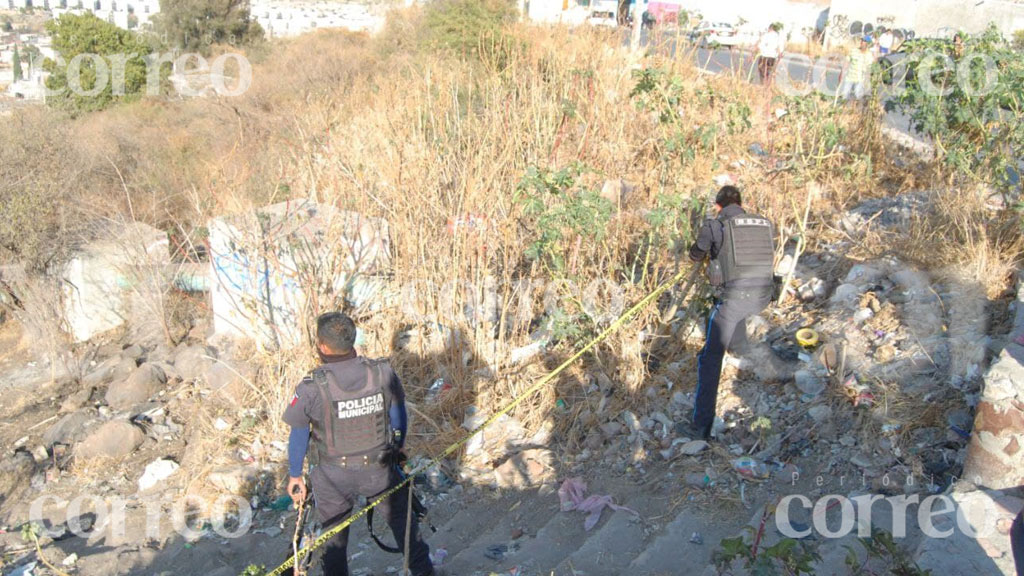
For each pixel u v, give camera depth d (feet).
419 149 24.70
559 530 15.19
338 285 23.06
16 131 35.45
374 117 29.48
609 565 13.73
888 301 19.34
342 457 12.67
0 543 18.33
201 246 33.04
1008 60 22.38
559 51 34.94
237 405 21.97
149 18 110.93
